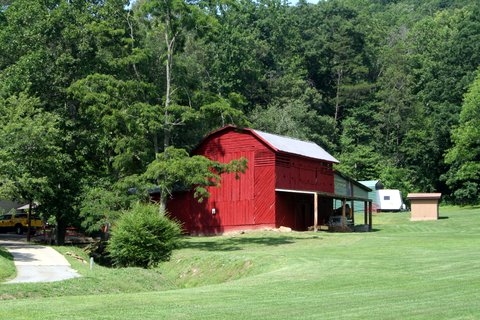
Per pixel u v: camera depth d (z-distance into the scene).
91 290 21.28
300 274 22.72
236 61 81.06
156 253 29.84
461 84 83.50
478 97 70.88
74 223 43.41
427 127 88.00
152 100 45.28
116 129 41.59
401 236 42.41
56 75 43.38
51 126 37.19
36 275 23.94
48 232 53.97
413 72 98.44
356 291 17.73
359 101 98.00
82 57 44.31
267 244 39.38
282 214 47.84
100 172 45.69
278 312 14.08
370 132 95.00
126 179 38.94
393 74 95.94
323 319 12.91
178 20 42.56
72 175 42.88
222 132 49.50
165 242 30.00
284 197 48.22
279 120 76.25
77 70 43.97
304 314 13.70
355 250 33.16
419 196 63.72
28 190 35.53
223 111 41.12
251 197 47.94
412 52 106.75
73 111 44.97
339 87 98.06
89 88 41.09
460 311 13.38
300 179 50.62
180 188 50.12
